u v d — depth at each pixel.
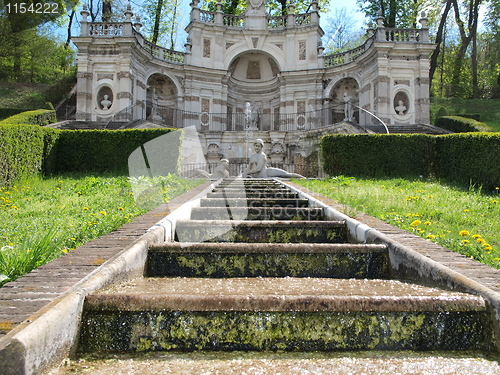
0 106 30.62
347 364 2.27
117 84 26.50
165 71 29.72
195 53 30.55
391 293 2.88
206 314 2.55
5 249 4.02
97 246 3.83
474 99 37.03
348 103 27.31
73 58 41.94
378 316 2.57
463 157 12.30
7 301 2.55
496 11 40.28
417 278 3.39
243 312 2.55
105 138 16.25
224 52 31.28
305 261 3.92
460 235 5.28
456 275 2.94
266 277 3.77
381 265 3.94
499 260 4.17
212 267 3.90
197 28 30.64
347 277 3.90
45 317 2.11
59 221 6.22
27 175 12.55
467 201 8.58
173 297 2.58
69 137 16.12
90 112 26.44
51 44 35.44
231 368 2.19
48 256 3.98
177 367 2.20
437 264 3.19
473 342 2.55
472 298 2.60
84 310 2.52
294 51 31.19
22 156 12.16
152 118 28.23
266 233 5.04
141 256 3.70
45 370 2.06
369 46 27.50
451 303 2.58
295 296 2.62
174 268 3.90
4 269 3.60
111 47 26.58
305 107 30.72
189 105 30.12
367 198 8.02
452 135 13.38
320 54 30.88
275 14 38.12
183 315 2.54
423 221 6.36
